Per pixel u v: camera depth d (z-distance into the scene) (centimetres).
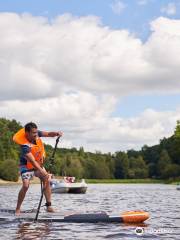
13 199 2364
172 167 12362
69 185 3772
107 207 1747
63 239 808
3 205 1828
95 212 1062
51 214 1052
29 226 943
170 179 12031
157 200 2338
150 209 1598
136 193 3694
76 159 13812
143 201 2227
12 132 12712
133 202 2125
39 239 807
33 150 1067
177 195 3155
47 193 1087
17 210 1077
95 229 917
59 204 1962
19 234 850
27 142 1065
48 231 886
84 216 1026
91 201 2250
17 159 11850
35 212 1090
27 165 1064
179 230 927
